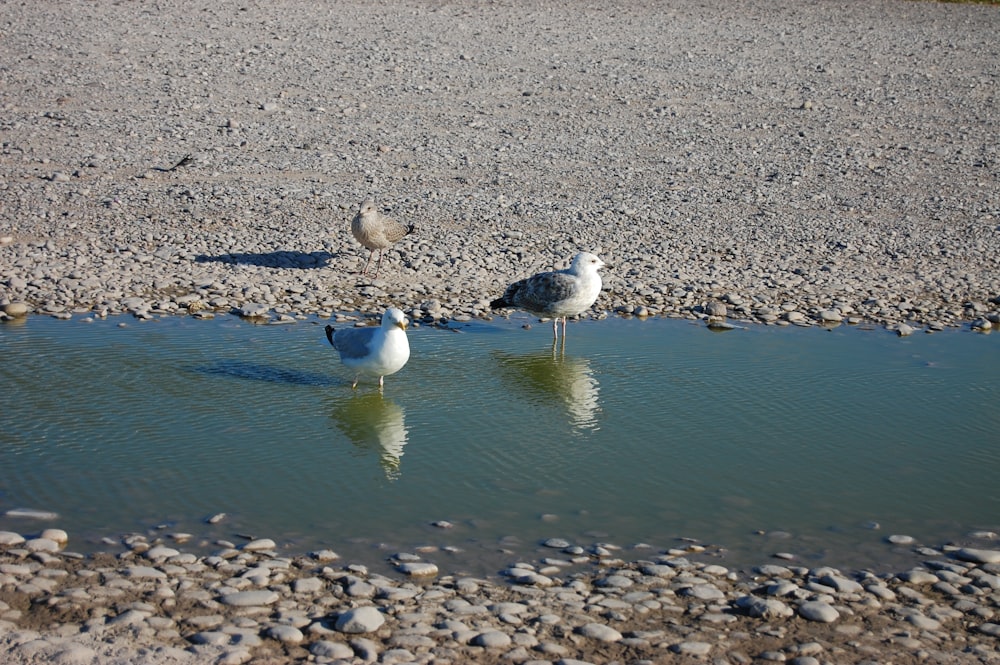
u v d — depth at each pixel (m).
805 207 17.25
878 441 9.37
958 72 25.41
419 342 11.87
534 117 21.91
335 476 8.52
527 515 7.92
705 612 6.58
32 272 13.59
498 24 29.12
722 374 10.96
